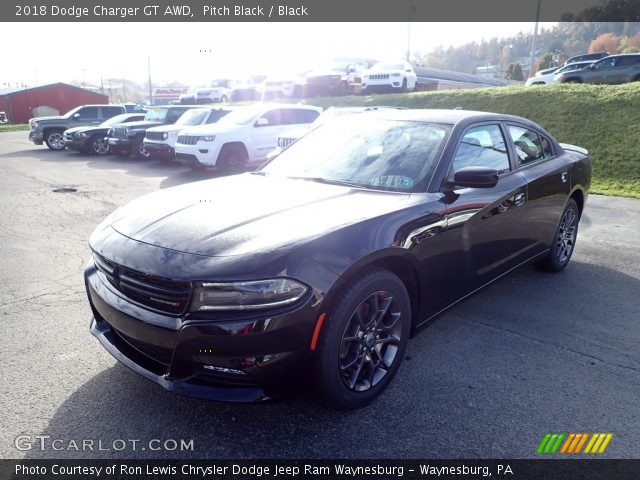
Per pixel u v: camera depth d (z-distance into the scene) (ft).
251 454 7.79
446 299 10.82
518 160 13.44
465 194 10.91
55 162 48.44
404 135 12.01
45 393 9.22
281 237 8.08
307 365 7.98
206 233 8.43
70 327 11.93
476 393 9.41
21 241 19.63
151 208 9.94
